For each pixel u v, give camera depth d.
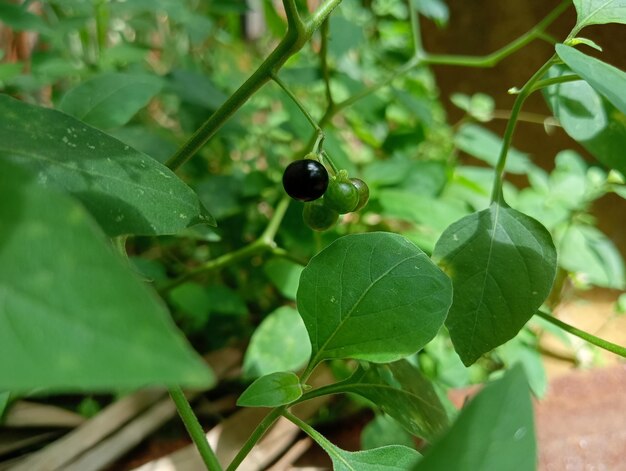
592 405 0.16
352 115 0.22
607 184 0.18
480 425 0.05
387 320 0.08
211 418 0.15
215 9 0.19
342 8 0.27
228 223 0.18
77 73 0.17
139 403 0.14
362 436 0.13
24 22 0.16
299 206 0.16
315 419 0.15
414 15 0.17
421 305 0.08
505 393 0.05
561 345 0.19
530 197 0.19
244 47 0.31
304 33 0.08
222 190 0.17
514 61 0.23
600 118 0.10
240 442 0.13
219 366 0.16
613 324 0.20
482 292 0.09
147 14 0.25
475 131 0.20
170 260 0.20
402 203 0.15
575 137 0.10
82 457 0.13
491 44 0.24
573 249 0.18
